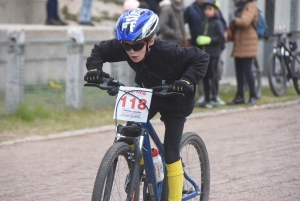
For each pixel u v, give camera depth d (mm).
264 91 27500
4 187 13039
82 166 14930
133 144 9133
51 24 31344
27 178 13797
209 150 16453
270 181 13234
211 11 21734
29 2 34156
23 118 20625
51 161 15445
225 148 16688
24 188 12953
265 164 14805
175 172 9656
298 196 12094
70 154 16234
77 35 22312
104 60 9680
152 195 9461
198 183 11133
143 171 9484
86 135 18766
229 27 23219
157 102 9406
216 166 14633
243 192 12391
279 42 26156
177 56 9180
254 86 23781
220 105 24000
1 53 21234
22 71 21266
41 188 12953
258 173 13930
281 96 26344
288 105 24219
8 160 15531
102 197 8492
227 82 29438
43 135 18500
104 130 19469
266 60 30281
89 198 12195
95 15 45219
